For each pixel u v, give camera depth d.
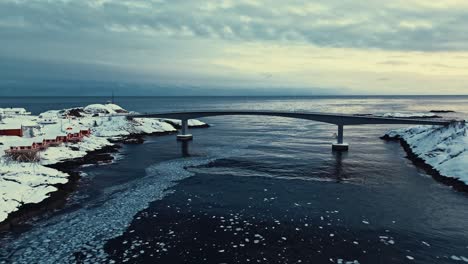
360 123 88.81
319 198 47.94
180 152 86.00
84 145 84.81
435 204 45.34
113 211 42.97
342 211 42.75
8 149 64.69
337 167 67.69
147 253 32.06
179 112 113.38
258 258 31.08
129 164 71.06
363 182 56.44
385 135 112.50
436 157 67.12
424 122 83.31
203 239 34.97
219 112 111.06
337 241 34.47
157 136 119.88
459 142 67.31
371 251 32.41
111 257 31.30
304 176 60.53
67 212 42.66
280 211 42.75
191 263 30.20
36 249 32.91
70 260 30.80
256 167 67.81
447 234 36.16
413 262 30.45
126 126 120.75
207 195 49.34
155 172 63.72
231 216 41.12
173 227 37.97
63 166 67.19
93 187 53.62
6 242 34.38
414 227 37.91
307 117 95.56
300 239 34.91
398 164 70.62
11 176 50.88
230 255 31.64
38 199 44.88
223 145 97.75
